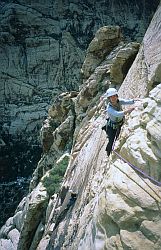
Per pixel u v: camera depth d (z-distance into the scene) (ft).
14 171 129.08
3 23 143.02
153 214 18.92
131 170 20.66
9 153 131.03
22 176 128.57
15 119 137.08
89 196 28.45
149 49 32.01
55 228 35.14
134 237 18.94
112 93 23.18
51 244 33.94
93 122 43.29
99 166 30.35
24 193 119.75
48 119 66.69
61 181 47.42
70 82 142.00
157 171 19.53
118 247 19.27
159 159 19.57
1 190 120.78
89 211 26.66
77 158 40.50
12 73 142.51
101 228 20.81
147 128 20.52
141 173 20.17
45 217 45.73
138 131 21.52
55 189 47.06
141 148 20.49
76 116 54.49
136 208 19.34
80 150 41.65
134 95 31.63
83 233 25.00
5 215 114.73
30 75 143.13
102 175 28.25
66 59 142.72
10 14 142.92
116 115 23.07
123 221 19.47
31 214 46.88
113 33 55.57
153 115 20.75
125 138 22.33
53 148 59.98
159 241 18.33
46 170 60.54
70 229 30.55
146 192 19.45
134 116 22.91
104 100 43.14
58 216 35.55
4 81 142.00
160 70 27.02
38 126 135.44
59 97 63.41
